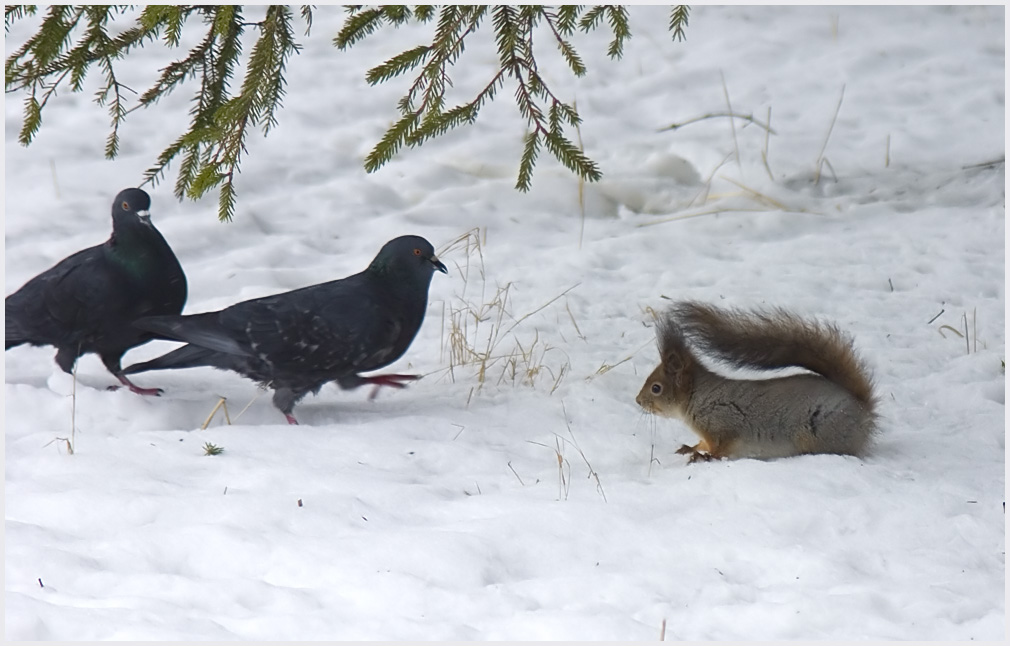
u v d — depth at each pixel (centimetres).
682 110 2236
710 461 966
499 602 675
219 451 954
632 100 2294
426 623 643
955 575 725
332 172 1997
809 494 847
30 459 928
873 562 750
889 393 1157
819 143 2070
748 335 986
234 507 813
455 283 1554
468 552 738
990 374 1212
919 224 1744
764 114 2205
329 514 809
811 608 665
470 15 991
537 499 855
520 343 1324
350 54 2464
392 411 1133
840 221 1792
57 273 1162
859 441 959
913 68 2403
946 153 2022
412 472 941
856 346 1289
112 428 1075
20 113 2131
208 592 682
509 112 2234
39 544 749
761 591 704
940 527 798
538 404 1130
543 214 1862
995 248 1627
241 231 1755
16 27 2294
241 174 1931
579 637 630
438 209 1844
